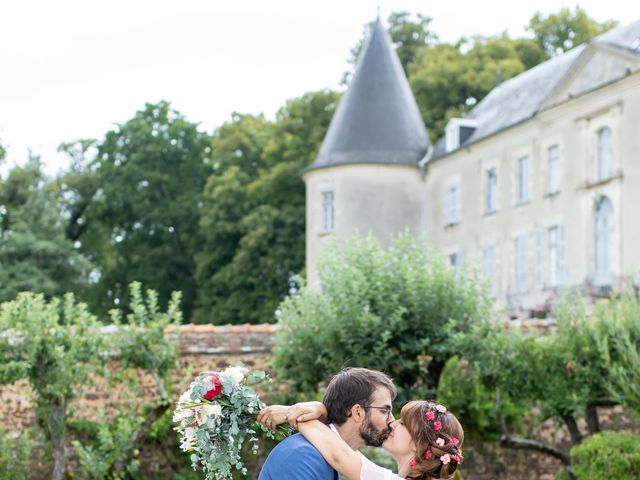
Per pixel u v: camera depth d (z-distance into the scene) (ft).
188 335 59.88
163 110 153.28
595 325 52.34
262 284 137.49
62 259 139.23
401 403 51.78
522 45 142.51
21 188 143.64
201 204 149.48
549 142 106.73
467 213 119.24
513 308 109.70
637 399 48.39
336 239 57.26
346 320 51.90
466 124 121.80
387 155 126.41
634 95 94.38
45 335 50.08
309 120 146.30
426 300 52.85
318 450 15.06
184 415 16.07
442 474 16.33
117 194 148.87
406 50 159.02
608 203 98.84
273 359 55.67
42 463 53.83
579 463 47.57
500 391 54.49
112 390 57.72
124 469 53.47
